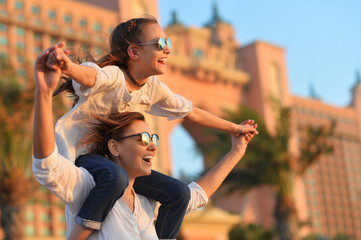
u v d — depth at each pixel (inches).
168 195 94.7
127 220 86.7
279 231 794.2
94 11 1381.6
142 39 90.0
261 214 1562.5
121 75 87.4
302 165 781.9
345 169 1951.3
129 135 89.1
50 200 595.5
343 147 1984.5
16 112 526.0
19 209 546.0
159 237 95.0
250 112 746.8
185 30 1653.5
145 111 101.1
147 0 1508.4
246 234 1213.1
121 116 89.1
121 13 1437.0
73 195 81.1
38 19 1279.5
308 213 1747.0
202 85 1614.2
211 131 755.4
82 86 83.6
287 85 1786.4
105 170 83.0
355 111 2074.3
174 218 95.4
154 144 90.8
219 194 825.5
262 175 762.2
